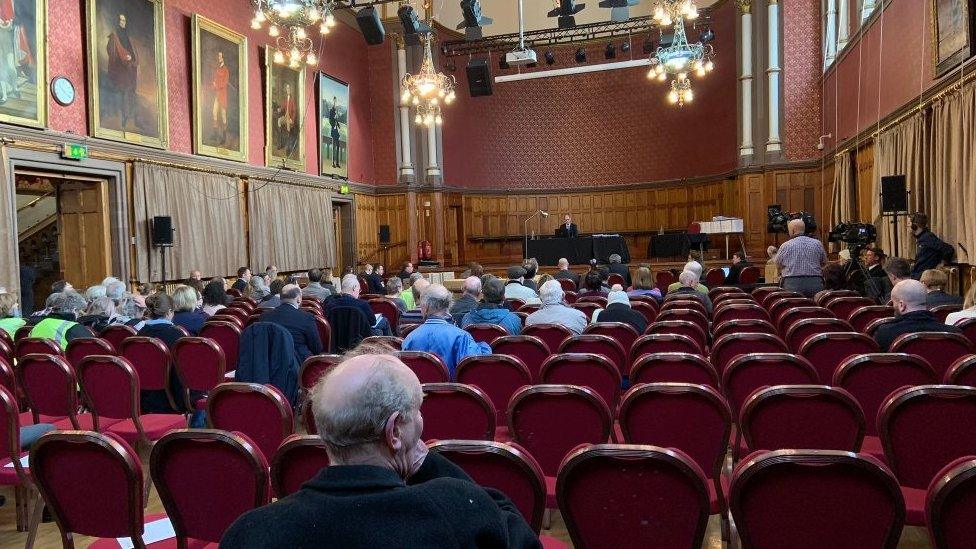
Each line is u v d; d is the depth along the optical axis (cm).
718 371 474
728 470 421
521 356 497
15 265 1021
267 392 334
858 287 938
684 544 226
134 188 1244
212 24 1420
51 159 1083
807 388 295
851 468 203
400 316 931
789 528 214
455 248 2250
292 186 1720
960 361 338
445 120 2234
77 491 252
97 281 1227
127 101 1223
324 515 128
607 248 1847
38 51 1051
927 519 201
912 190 1117
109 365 429
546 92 2361
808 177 1784
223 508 245
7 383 443
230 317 675
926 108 1060
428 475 157
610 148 2322
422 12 2080
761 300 948
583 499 230
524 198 2377
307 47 1778
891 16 1240
